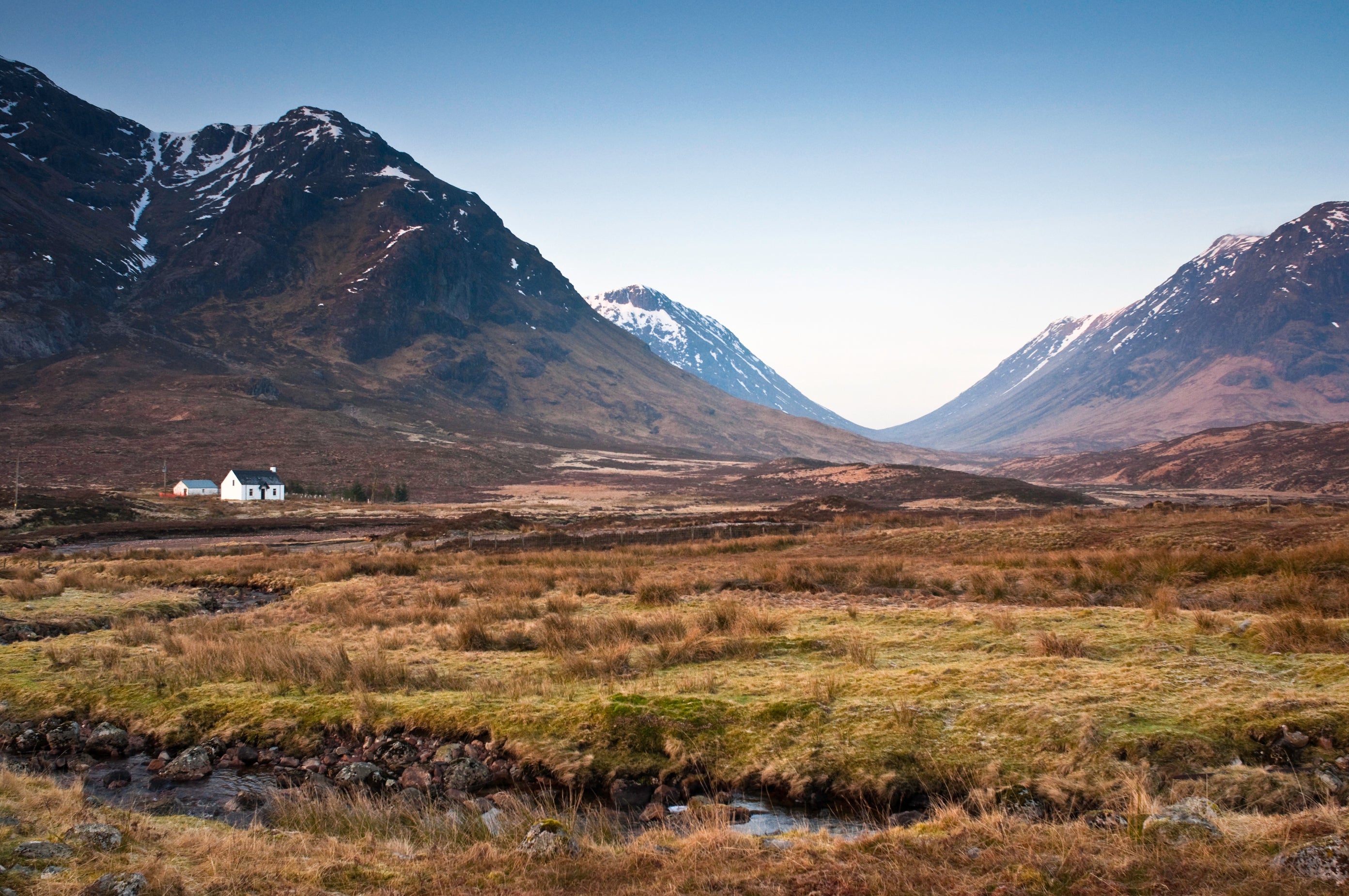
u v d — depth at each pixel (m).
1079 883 8.01
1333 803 9.79
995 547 38.66
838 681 15.41
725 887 8.48
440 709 15.40
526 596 29.06
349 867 9.23
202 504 118.56
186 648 19.89
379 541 66.44
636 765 13.30
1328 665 14.50
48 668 19.05
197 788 13.46
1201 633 18.05
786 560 36.38
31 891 7.86
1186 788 10.77
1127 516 44.66
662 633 20.56
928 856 9.01
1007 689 14.42
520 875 9.05
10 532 79.69
